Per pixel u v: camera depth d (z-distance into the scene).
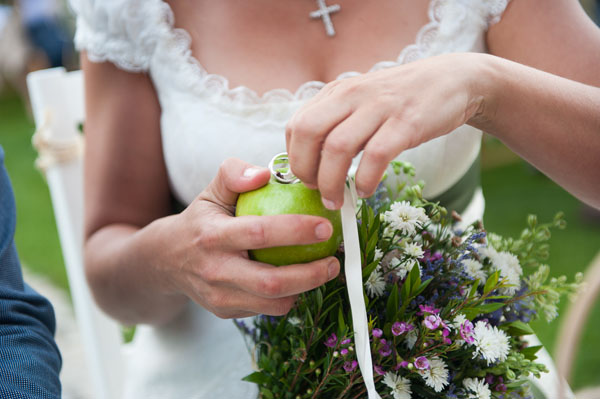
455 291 0.85
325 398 0.87
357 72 1.20
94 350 1.80
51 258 4.01
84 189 1.32
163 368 1.30
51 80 1.64
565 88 0.94
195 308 1.34
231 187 0.82
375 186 0.72
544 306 0.88
